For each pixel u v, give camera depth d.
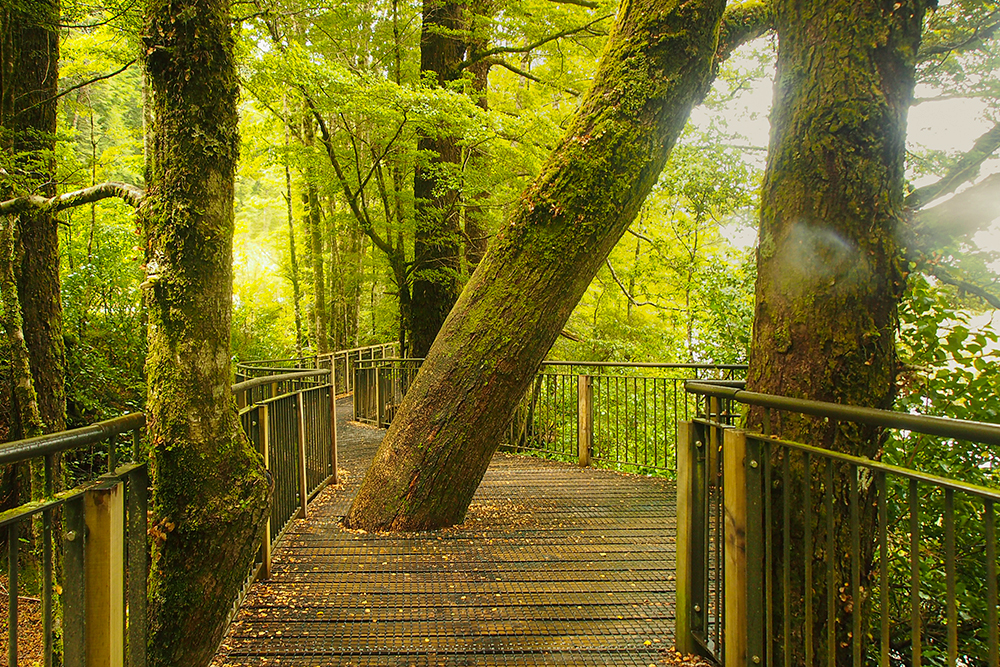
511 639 2.76
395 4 9.52
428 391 4.34
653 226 13.64
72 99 8.80
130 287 8.34
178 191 2.12
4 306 4.70
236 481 2.21
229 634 2.78
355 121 10.34
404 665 2.53
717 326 6.92
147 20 2.11
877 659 2.85
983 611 2.98
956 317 3.25
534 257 4.15
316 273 16.62
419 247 10.05
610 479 5.91
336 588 3.30
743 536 2.22
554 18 9.53
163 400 2.11
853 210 2.30
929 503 3.15
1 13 5.04
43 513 1.44
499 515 4.69
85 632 1.60
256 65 6.50
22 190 4.62
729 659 2.25
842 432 2.30
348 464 6.74
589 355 13.98
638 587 3.33
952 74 5.25
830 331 2.32
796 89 2.45
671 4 3.86
